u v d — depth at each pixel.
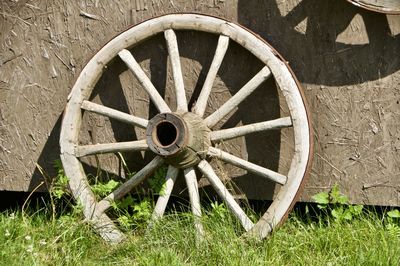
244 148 5.86
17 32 6.12
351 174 5.80
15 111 6.19
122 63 5.96
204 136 5.61
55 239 5.50
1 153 6.25
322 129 5.79
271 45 5.75
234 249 5.29
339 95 5.74
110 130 6.05
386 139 5.73
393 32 5.62
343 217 5.72
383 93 5.69
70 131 5.86
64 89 6.11
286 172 5.82
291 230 5.64
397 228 5.61
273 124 5.56
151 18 5.74
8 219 5.73
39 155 6.20
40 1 6.05
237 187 5.89
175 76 5.70
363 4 5.43
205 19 5.64
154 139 5.49
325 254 5.38
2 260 5.20
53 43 6.08
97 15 5.99
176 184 5.94
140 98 5.98
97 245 5.64
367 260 5.13
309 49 5.71
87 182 5.85
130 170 6.05
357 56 5.67
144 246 5.48
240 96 5.61
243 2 5.75
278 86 5.61
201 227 5.52
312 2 5.66
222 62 5.80
